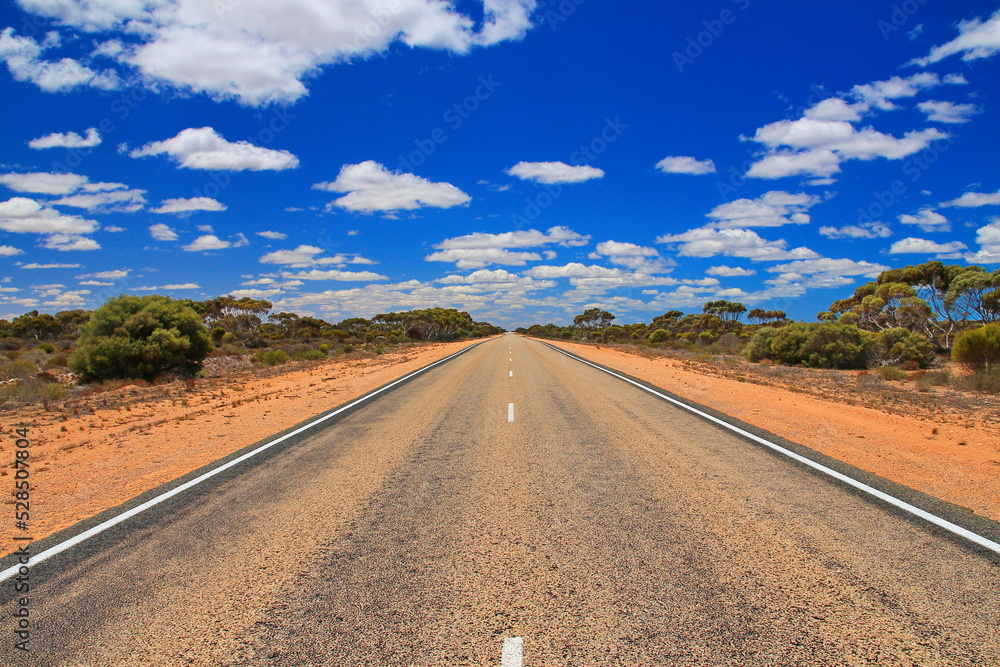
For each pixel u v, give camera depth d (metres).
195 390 16.42
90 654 2.88
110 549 4.28
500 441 8.07
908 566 3.71
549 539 4.29
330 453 7.51
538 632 2.99
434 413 10.87
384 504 5.25
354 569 3.83
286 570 3.84
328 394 14.62
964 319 31.19
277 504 5.32
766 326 29.83
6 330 47.97
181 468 6.99
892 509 4.86
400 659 2.77
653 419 9.73
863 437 8.18
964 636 2.88
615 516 4.78
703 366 23.22
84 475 6.75
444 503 5.24
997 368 16.61
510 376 18.69
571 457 6.98
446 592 3.47
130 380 18.62
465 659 2.75
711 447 7.44
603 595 3.38
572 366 23.14
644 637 2.92
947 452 7.22
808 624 3.02
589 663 2.70
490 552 4.07
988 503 5.09
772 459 6.76
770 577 3.58
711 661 2.70
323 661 2.77
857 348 23.97
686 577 3.60
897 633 2.92
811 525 4.49
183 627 3.13
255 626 3.12
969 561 3.78
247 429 9.70
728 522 4.58
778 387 15.65
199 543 4.37
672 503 5.11
